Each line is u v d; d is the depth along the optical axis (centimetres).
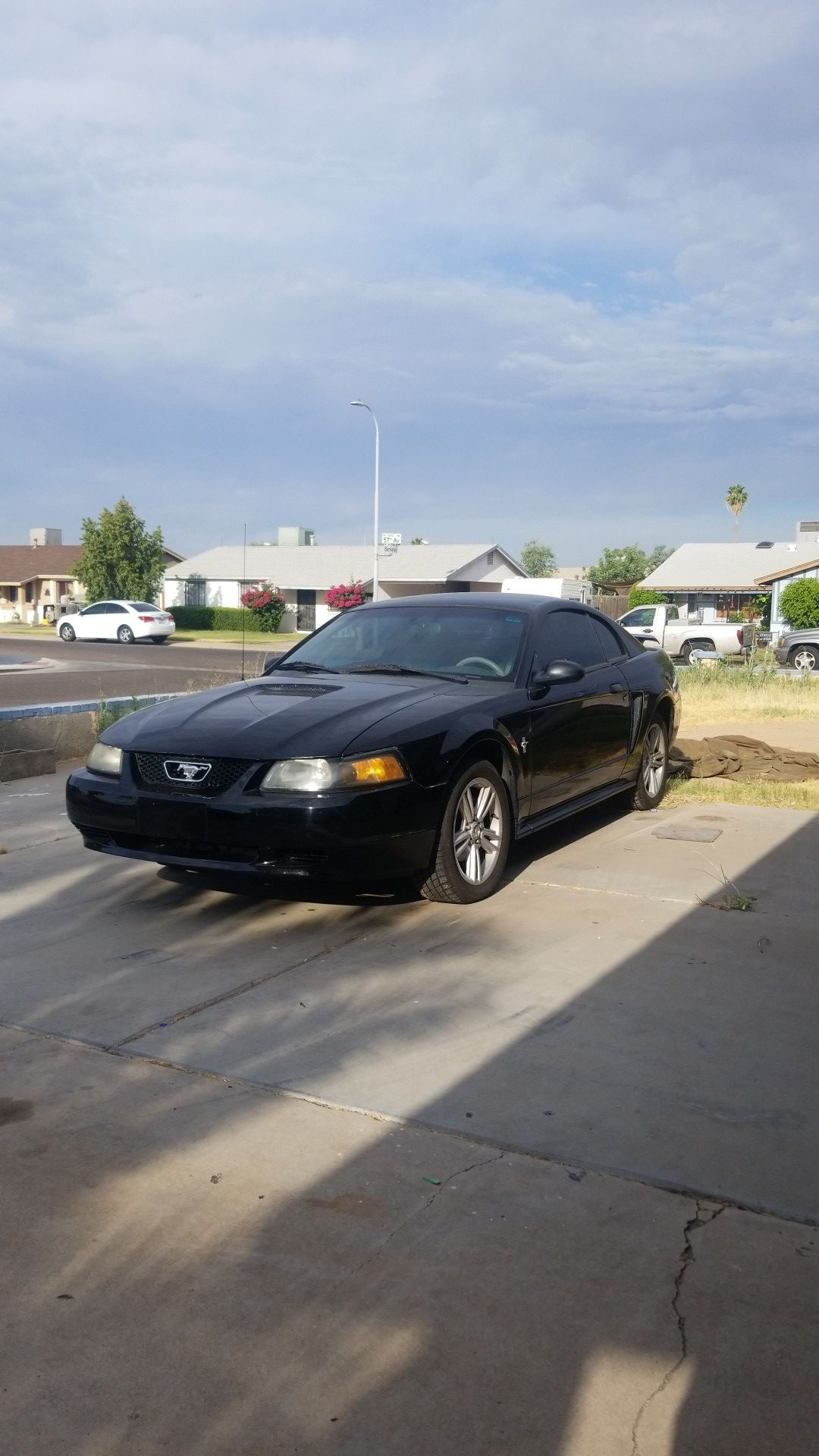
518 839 567
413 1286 245
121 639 3906
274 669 640
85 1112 325
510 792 552
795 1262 253
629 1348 226
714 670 1781
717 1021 386
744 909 511
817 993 411
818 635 2391
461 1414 210
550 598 677
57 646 3672
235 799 471
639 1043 368
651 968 438
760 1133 310
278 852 470
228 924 500
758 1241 261
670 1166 293
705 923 494
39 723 916
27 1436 205
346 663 619
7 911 521
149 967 444
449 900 520
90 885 565
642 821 720
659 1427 207
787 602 3584
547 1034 375
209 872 589
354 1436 205
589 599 4106
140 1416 210
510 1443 203
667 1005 401
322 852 464
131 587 5034
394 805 473
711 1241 260
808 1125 315
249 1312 238
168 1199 279
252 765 475
